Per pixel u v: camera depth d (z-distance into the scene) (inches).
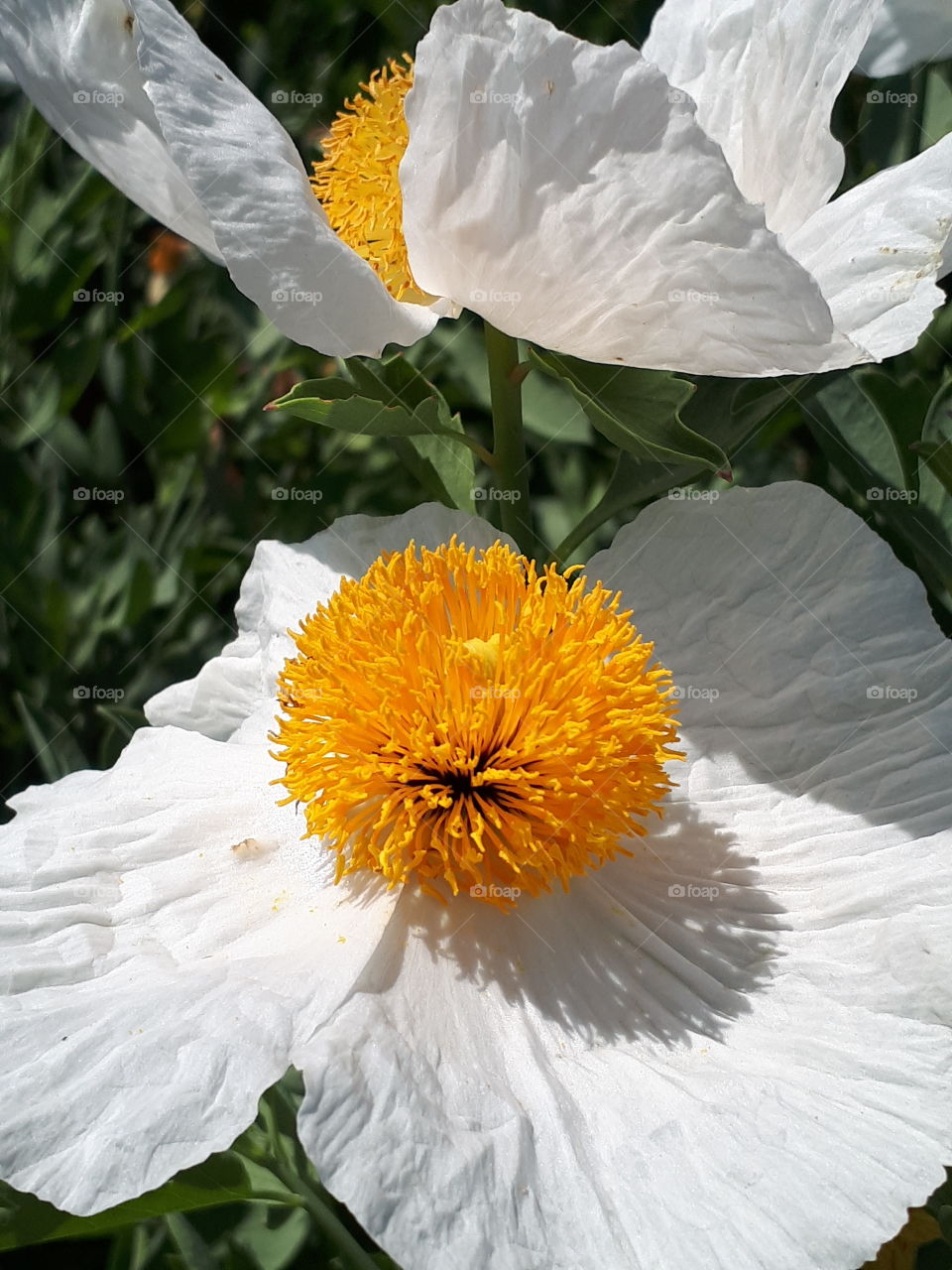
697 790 6.1
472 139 4.9
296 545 7.3
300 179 5.5
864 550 6.3
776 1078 5.0
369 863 5.5
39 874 6.0
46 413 11.0
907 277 5.6
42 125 11.2
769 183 6.5
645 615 6.5
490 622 5.6
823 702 6.2
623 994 5.4
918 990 5.2
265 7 12.6
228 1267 7.5
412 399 7.0
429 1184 4.5
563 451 11.5
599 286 5.2
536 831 5.5
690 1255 4.4
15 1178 4.6
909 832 5.8
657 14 7.0
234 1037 4.9
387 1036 5.0
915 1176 4.6
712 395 6.6
